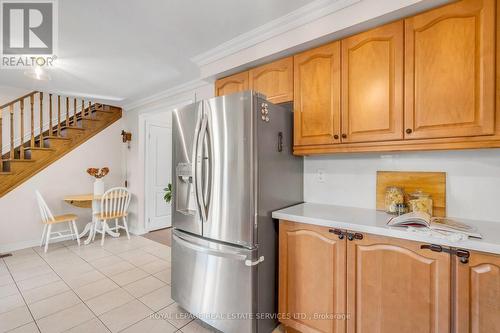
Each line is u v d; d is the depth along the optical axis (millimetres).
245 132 1625
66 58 2539
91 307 2115
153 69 2840
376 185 1901
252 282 1604
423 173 1710
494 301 1078
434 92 1387
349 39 1679
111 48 2338
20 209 3629
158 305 2158
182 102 3529
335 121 1738
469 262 1129
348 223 1464
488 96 1243
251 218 1604
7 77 3086
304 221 1634
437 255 1202
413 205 1641
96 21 1897
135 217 4434
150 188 4562
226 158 1709
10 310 2059
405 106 1475
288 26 1865
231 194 1687
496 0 1236
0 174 3480
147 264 3035
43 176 3852
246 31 2059
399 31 1495
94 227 3971
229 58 2301
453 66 1333
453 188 1609
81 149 4246
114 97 4051
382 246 1359
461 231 1231
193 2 1680
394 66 1516
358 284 1437
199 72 2943
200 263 1838
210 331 1823
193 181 1833
